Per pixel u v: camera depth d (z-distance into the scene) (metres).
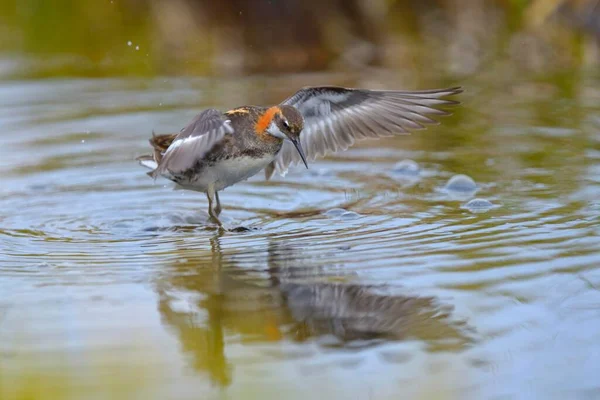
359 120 11.79
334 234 10.23
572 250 9.20
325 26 22.22
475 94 17.70
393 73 19.62
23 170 13.60
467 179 12.15
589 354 6.93
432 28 22.75
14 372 6.81
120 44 21.86
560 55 20.83
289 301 8.12
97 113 16.83
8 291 8.49
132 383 6.62
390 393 6.40
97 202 12.13
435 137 14.95
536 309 7.76
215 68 20.72
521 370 6.70
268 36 22.09
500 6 22.91
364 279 8.59
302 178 13.16
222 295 8.30
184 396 6.42
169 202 12.16
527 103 16.81
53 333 7.52
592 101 16.73
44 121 16.38
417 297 8.09
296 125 10.98
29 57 21.77
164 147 11.31
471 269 8.76
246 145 10.98
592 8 22.69
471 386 6.49
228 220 11.17
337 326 7.58
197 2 21.98
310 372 6.77
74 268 9.21
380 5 22.56
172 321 7.74
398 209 11.18
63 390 6.50
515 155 13.50
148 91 18.56
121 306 8.08
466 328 7.45
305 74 19.70
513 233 9.88
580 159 13.06
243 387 6.55
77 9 21.98
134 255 9.67
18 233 10.66
